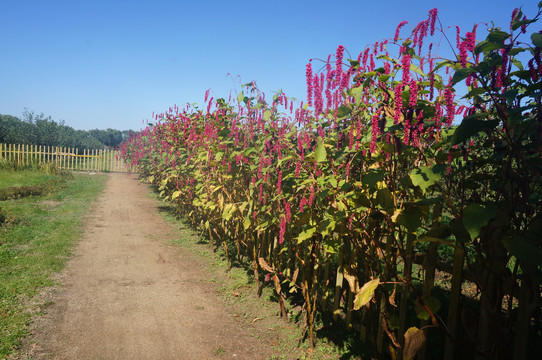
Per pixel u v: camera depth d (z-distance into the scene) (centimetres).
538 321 255
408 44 280
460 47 199
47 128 2934
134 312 454
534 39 173
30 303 458
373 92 304
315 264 408
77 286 527
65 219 955
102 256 675
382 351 346
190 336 401
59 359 348
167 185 1162
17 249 669
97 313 446
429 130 252
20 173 1834
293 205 436
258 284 508
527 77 201
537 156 205
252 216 525
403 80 216
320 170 353
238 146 590
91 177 2189
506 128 198
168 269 617
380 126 243
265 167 482
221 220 707
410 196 291
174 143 1065
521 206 201
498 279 212
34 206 1097
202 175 744
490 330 206
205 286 546
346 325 398
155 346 379
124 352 365
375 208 283
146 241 795
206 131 709
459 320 360
